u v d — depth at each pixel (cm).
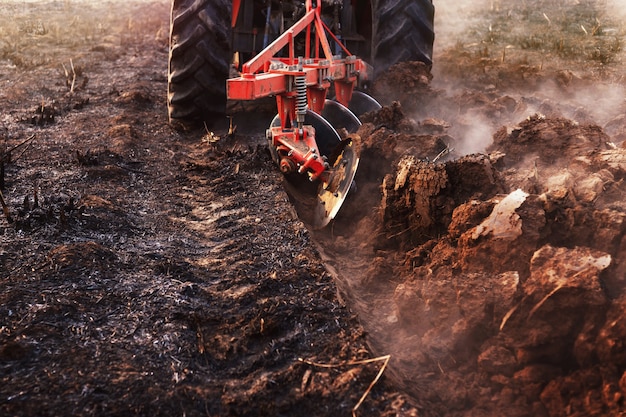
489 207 328
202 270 335
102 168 470
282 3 592
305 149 407
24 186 435
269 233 375
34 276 309
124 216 396
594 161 366
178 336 272
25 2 1861
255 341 274
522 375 262
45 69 909
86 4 1841
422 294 297
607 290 269
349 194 426
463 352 279
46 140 551
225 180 460
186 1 557
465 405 264
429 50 632
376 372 253
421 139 439
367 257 383
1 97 714
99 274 317
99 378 241
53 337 263
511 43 1052
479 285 282
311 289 312
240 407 235
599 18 1208
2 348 249
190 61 564
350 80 529
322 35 482
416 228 373
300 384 247
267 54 428
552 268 272
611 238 291
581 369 258
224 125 600
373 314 323
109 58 1012
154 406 230
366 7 645
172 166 501
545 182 350
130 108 678
